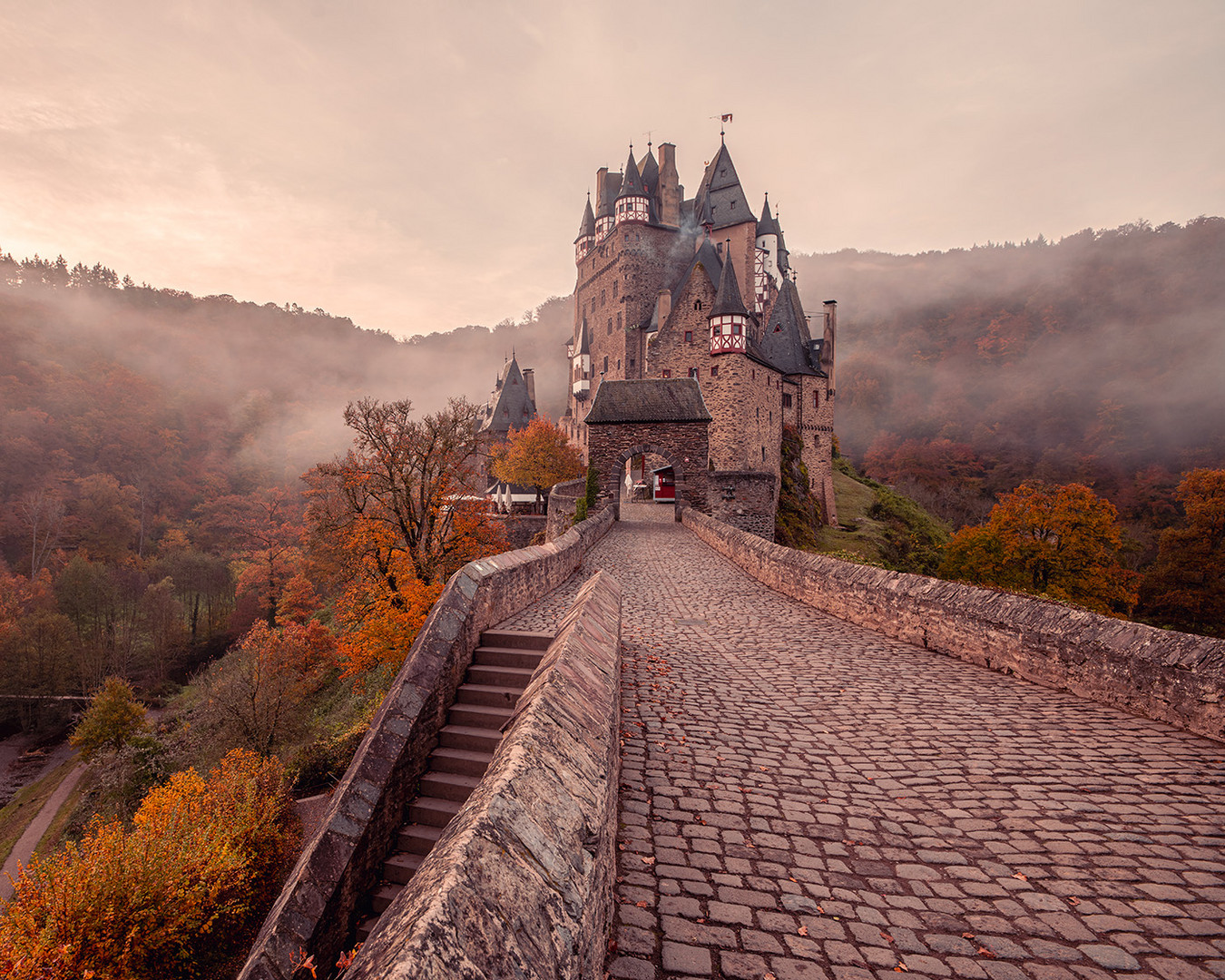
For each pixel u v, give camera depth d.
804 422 58.06
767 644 8.68
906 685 7.00
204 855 11.27
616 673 3.94
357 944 4.25
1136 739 5.52
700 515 23.11
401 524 25.89
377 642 23.80
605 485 29.34
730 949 2.89
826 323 61.47
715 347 44.34
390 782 4.68
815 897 3.32
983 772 4.88
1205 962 2.91
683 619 10.19
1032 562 34.78
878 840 3.91
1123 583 34.53
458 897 1.31
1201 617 40.06
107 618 51.66
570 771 2.27
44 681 41.91
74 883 9.78
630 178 62.41
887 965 2.83
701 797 4.43
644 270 62.94
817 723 5.85
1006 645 7.45
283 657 30.92
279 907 4.04
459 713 5.60
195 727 25.67
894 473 101.44
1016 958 2.90
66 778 32.62
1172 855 3.79
